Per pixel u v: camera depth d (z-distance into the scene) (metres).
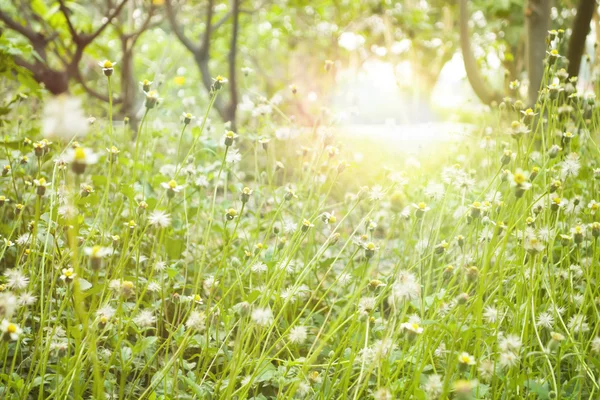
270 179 2.74
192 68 10.45
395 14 8.42
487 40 6.98
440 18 9.42
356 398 1.46
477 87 4.39
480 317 1.63
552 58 2.37
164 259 2.50
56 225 1.95
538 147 3.32
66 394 1.52
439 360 1.80
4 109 3.28
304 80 9.29
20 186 2.82
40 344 1.65
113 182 2.97
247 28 9.88
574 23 3.73
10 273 1.69
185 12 8.24
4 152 2.92
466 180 2.03
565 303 2.10
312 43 9.42
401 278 1.54
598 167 2.62
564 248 2.18
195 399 1.66
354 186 3.85
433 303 1.74
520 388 1.65
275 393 1.92
